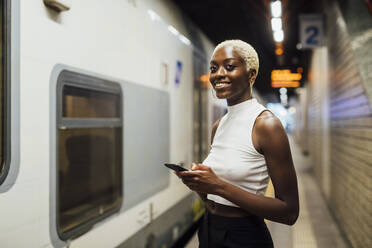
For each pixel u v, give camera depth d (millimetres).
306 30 7684
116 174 2789
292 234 5137
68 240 2156
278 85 16859
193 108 5016
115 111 2768
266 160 1292
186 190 4605
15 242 1746
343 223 5031
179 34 4441
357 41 4199
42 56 1949
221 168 1343
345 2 5188
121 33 2859
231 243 1347
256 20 10773
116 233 2742
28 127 1837
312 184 9922
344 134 5027
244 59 1344
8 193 1705
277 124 1265
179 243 4660
